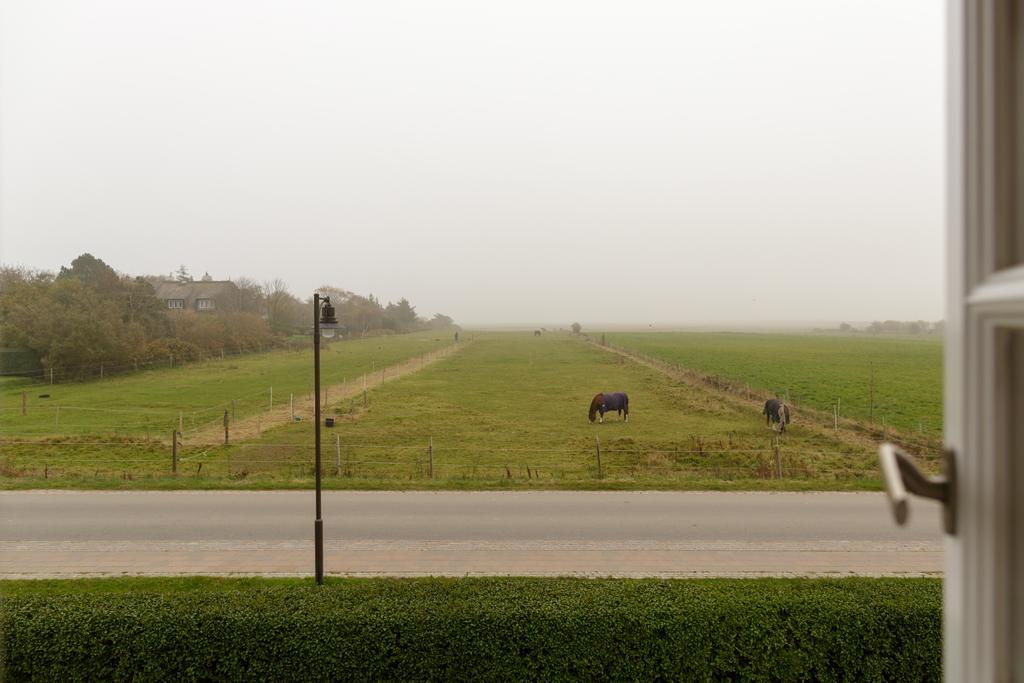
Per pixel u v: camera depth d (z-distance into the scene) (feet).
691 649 21.71
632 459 66.80
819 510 45.09
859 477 57.93
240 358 202.18
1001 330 3.96
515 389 128.88
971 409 4.29
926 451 68.74
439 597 23.43
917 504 46.96
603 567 34.04
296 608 22.65
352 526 41.09
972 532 4.32
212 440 75.46
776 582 25.46
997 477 4.04
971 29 4.27
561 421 91.76
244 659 21.93
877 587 24.04
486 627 21.85
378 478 55.06
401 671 21.79
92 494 49.01
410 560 34.99
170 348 173.27
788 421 85.61
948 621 4.70
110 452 67.46
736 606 22.13
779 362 189.88
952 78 4.59
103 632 22.00
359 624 21.91
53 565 34.27
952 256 4.59
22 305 135.54
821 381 138.62
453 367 179.42
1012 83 3.98
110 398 112.68
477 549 36.76
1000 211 4.01
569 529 40.55
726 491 50.60
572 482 52.34
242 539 38.58
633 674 21.63
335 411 99.30
